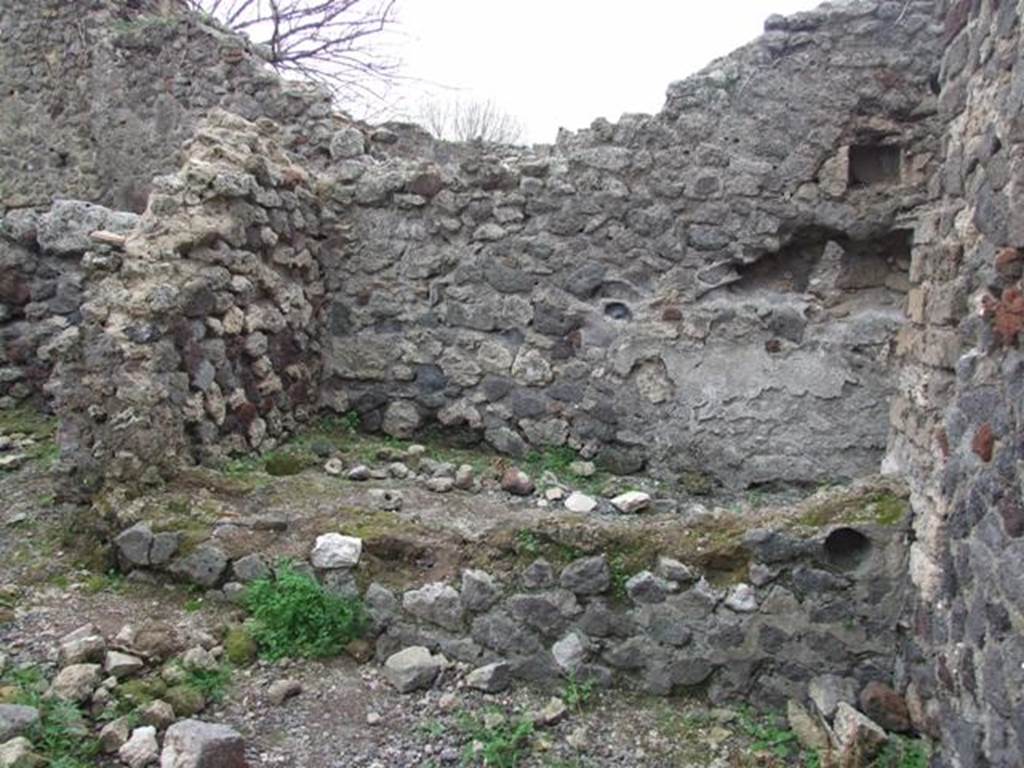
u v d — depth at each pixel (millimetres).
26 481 4242
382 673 3256
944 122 3654
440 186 4973
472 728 3010
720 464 4660
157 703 2795
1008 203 2631
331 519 3611
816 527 3318
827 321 4586
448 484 4281
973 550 2697
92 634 3131
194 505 3660
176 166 7004
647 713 3232
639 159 4695
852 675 3287
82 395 3760
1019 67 2600
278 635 3270
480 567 3402
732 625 3307
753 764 2982
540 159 4891
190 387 3930
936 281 3436
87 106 7398
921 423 3434
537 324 4883
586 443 4832
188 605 3434
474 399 4988
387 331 5094
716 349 4668
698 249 4664
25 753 2465
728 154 4582
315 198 5035
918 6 4285
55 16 7465
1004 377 2564
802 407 4574
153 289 3758
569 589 3346
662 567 3322
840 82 4398
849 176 4488
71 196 7531
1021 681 2316
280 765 2746
